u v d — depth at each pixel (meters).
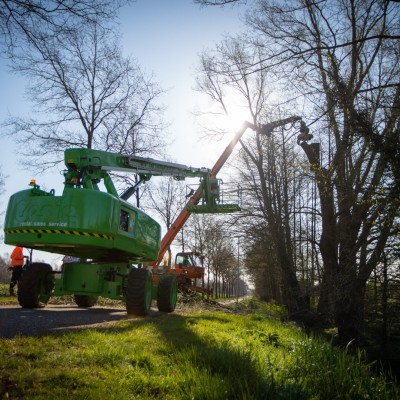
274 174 22.91
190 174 15.95
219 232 26.91
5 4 6.52
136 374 4.49
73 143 18.06
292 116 10.25
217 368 5.02
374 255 12.87
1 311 9.62
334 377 5.34
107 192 10.75
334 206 16.48
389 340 13.89
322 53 8.97
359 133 9.46
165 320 9.45
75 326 7.57
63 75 16.72
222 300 54.44
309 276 19.98
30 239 9.75
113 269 11.42
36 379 3.94
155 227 13.71
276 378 4.90
